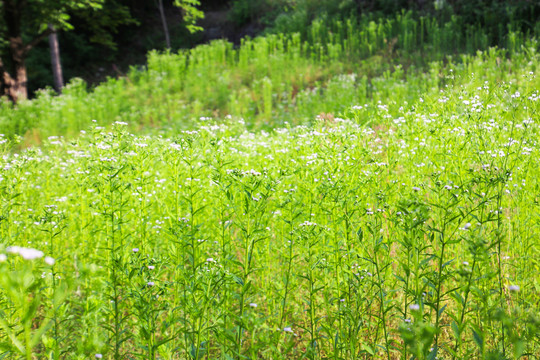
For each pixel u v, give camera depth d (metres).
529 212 4.12
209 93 16.97
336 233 3.61
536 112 4.53
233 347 2.82
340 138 4.47
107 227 3.96
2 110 15.97
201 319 2.75
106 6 25.83
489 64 12.88
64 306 3.13
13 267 3.49
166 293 3.59
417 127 5.21
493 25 17.56
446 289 3.99
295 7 27.72
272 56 19.84
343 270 3.41
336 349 2.75
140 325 2.77
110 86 19.20
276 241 4.52
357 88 15.08
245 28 33.28
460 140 4.55
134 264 3.05
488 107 4.95
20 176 4.64
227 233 3.96
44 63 30.66
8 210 3.94
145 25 37.69
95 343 1.94
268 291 3.78
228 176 3.48
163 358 2.99
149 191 5.16
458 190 3.43
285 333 3.35
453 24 18.41
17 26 21.00
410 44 18.69
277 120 13.43
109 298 3.00
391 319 3.80
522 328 2.96
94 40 27.28
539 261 3.47
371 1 23.86
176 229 3.36
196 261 3.18
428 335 1.80
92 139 4.75
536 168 4.40
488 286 3.17
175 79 19.16
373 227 3.09
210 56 22.12
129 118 15.62
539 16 17.00
